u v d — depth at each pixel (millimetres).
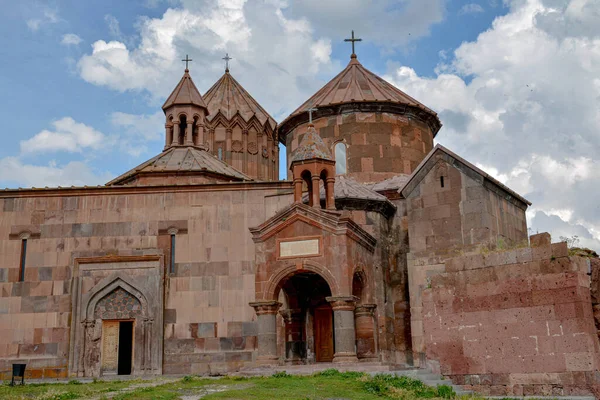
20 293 26875
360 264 24250
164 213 27625
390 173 30922
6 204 27812
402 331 26734
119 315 26531
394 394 16797
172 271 27031
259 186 27750
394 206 28297
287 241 23406
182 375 24859
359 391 17297
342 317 22266
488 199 25141
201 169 29484
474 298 19734
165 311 26578
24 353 26250
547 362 18078
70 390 18594
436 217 25469
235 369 25844
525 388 18312
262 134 40750
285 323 25812
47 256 27250
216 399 15898
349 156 31078
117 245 27344
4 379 25875
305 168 24859
